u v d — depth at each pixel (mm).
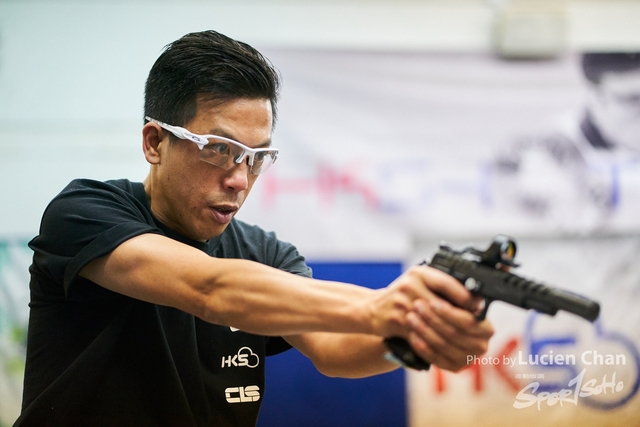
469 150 4855
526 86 4867
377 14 4852
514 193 4855
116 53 4680
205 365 1941
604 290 4844
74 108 4645
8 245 4539
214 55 1693
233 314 1451
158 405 1836
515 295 1228
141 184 1981
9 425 4477
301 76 4805
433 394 4738
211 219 1771
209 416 1934
